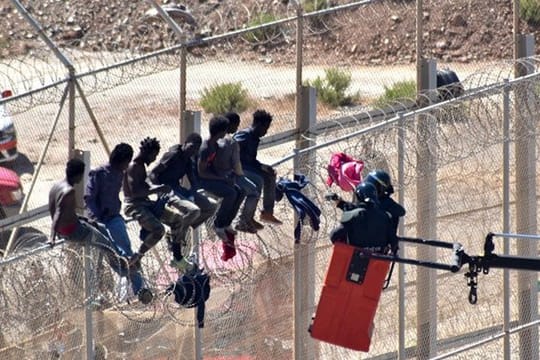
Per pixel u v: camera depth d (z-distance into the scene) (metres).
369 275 52.66
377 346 63.00
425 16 118.94
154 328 54.66
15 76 71.44
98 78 60.66
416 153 61.03
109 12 99.00
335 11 62.00
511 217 68.25
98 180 50.00
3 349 50.16
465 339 66.44
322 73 93.31
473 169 66.12
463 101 62.41
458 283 66.19
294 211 57.94
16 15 88.00
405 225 63.41
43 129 76.88
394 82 90.50
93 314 52.84
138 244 56.50
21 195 67.50
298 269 58.88
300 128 60.38
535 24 117.81
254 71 78.19
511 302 69.00
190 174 52.06
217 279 55.31
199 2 105.62
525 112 65.31
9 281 50.09
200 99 82.38
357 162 57.19
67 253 50.75
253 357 58.25
